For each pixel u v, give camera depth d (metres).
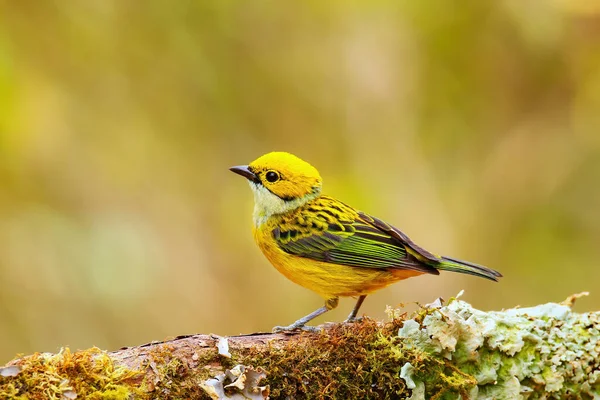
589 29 15.09
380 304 14.33
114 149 14.92
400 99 15.28
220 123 15.25
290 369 6.09
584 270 14.85
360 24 15.14
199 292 14.34
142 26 15.09
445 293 14.49
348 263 7.87
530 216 15.22
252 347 6.08
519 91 15.52
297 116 15.25
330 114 15.23
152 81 15.20
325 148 15.20
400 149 15.26
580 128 15.41
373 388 6.23
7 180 14.20
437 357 6.25
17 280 13.92
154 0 15.02
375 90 15.23
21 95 14.05
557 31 15.05
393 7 14.90
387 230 8.10
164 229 14.72
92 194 14.69
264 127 15.27
